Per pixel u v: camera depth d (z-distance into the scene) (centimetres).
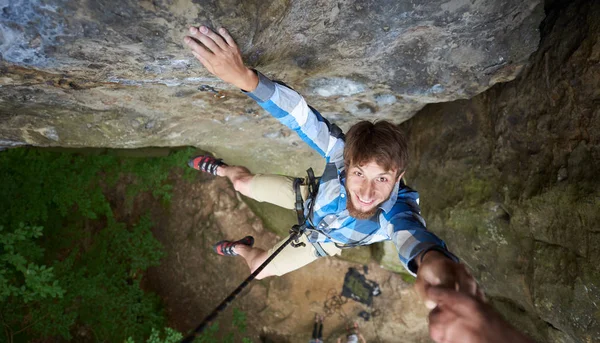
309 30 225
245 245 320
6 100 276
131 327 617
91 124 343
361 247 633
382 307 660
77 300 618
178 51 201
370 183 188
